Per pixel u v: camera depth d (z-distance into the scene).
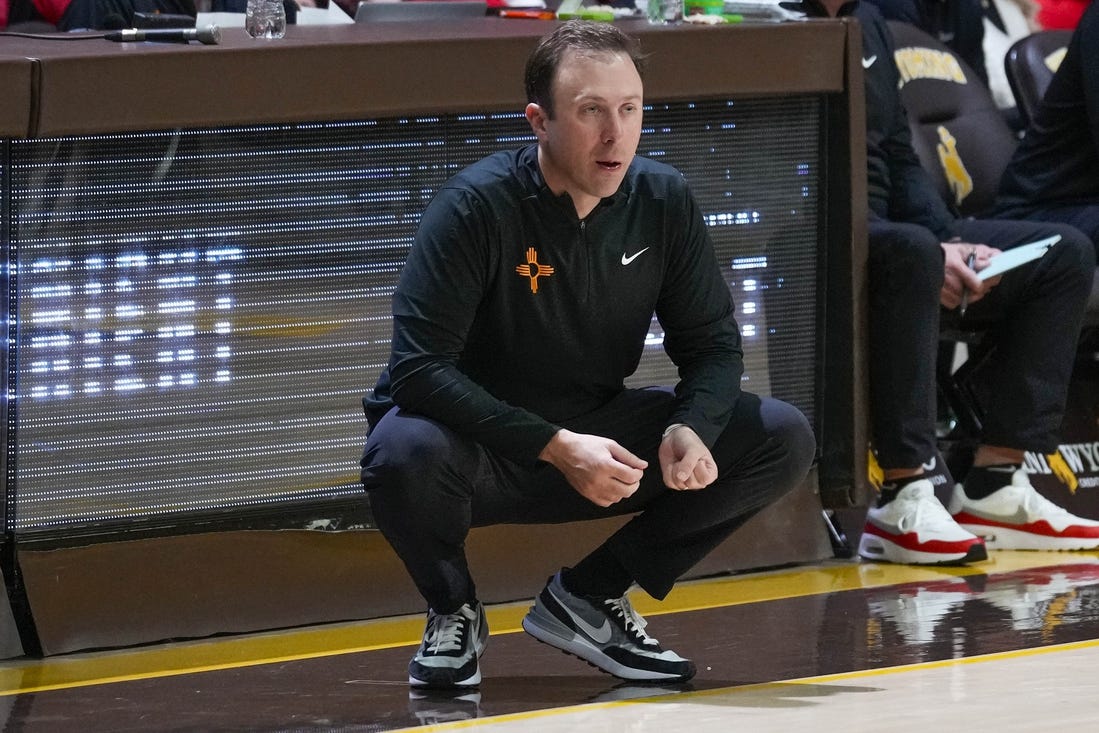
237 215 9.64
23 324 9.20
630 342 8.04
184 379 9.63
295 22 12.98
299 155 9.73
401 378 7.55
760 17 11.31
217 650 9.24
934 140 14.20
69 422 9.37
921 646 8.82
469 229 7.50
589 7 12.83
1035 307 11.88
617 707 7.47
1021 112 14.98
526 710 7.49
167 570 9.55
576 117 7.20
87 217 9.28
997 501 12.02
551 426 7.39
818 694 7.62
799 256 11.21
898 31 14.53
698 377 7.88
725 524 8.04
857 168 11.12
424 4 12.30
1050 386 11.92
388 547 10.15
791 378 11.29
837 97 11.08
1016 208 13.98
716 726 6.96
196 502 9.71
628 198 7.74
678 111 10.68
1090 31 13.32
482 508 7.97
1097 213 13.31
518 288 7.68
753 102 10.89
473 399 7.43
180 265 9.55
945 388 12.98
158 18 11.00
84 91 8.87
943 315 12.27
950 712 7.09
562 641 8.12
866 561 11.73
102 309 9.38
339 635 9.60
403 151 9.99
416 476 7.45
